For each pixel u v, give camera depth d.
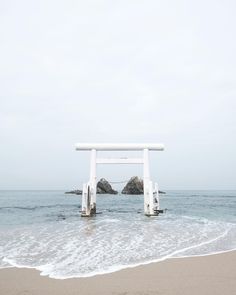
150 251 8.77
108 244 9.87
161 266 7.02
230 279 5.95
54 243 10.04
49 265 7.15
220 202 47.09
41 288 5.45
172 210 28.66
